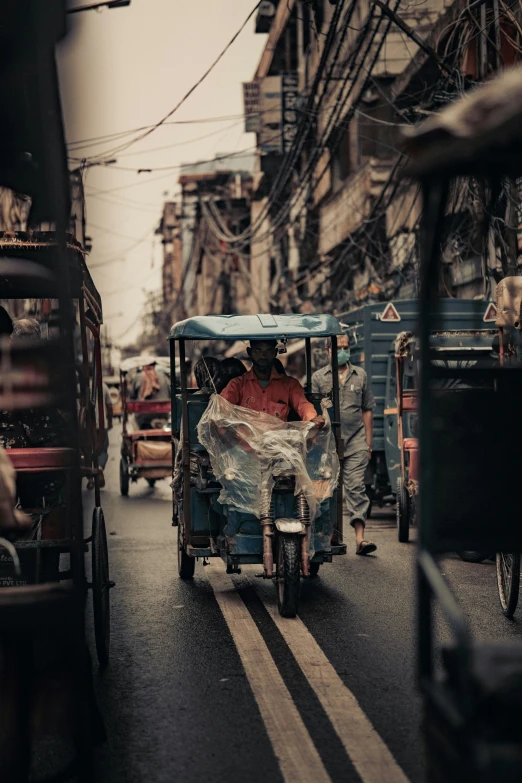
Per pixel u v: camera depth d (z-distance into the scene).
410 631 6.81
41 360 6.13
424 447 3.53
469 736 2.88
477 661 3.19
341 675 5.79
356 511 10.32
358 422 10.52
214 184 74.50
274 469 7.53
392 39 25.75
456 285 19.41
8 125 5.00
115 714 5.17
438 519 4.48
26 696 3.95
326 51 16.34
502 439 4.49
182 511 8.80
